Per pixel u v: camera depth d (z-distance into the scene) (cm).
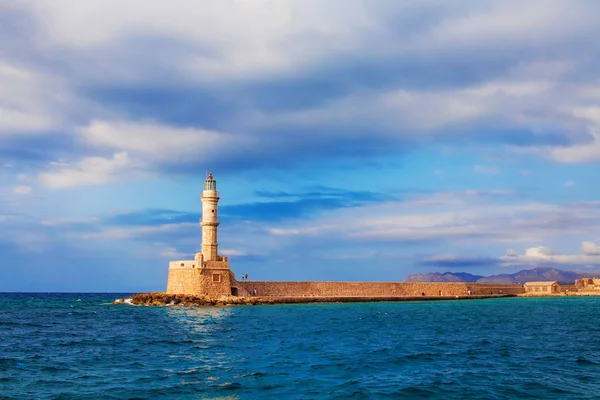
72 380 3008
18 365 3472
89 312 9244
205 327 6031
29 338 5028
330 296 11881
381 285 12850
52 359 3716
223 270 10425
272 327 5997
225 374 3150
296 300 11256
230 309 9325
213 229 10481
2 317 8138
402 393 2712
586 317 7831
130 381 2970
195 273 10231
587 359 3684
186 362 3562
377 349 4166
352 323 6581
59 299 19425
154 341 4703
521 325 6412
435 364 3497
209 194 10362
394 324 6481
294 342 4597
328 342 4603
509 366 3425
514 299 15012
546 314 8525
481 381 2973
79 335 5278
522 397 2638
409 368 3353
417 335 5216
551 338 4969
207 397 2641
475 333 5438
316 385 2881
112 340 4803
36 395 2672
